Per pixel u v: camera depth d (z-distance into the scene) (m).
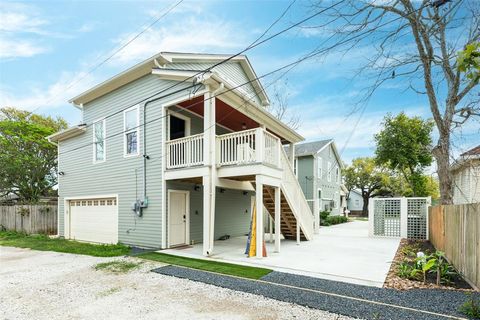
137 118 9.59
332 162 25.25
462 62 2.04
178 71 8.27
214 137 7.75
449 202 8.63
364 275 5.48
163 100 8.89
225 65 11.59
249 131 7.47
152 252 7.95
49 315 3.82
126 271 6.03
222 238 11.17
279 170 8.35
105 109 10.71
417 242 9.99
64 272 6.03
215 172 7.75
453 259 6.07
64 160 12.26
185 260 6.89
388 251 8.20
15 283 5.28
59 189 12.34
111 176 10.20
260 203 7.21
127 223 9.51
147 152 9.16
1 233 13.23
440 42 7.08
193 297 4.43
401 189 24.95
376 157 17.08
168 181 8.77
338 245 9.44
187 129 10.12
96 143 10.92
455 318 3.48
